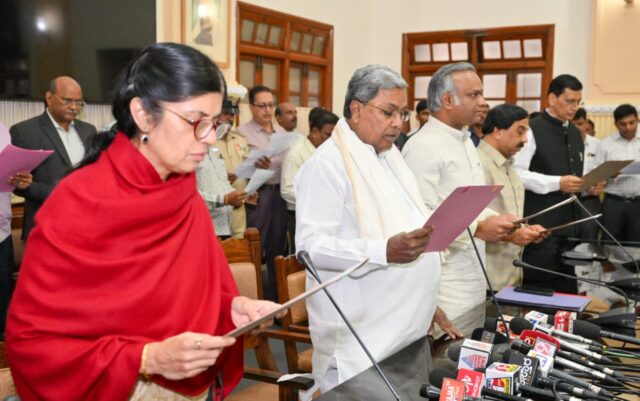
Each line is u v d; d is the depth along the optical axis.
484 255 2.62
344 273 1.18
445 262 2.49
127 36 5.40
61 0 4.92
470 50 8.70
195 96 1.13
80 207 1.12
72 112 3.90
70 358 1.08
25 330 1.09
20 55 4.70
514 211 3.05
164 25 5.76
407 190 2.02
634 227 5.50
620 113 5.86
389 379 1.48
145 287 1.14
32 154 3.01
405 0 8.97
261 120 5.48
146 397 1.20
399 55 9.07
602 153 6.01
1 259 3.71
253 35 7.31
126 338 1.12
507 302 2.20
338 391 1.40
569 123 4.11
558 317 1.81
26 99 4.77
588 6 7.89
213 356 1.06
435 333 1.89
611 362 1.57
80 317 1.10
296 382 1.81
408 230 1.90
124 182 1.16
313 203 1.88
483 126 3.07
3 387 1.49
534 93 8.45
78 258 1.09
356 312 1.86
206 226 1.29
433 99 2.53
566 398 1.32
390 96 1.89
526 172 3.74
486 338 1.73
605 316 1.99
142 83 1.13
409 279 1.90
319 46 8.33
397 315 1.88
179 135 1.14
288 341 2.50
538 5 8.18
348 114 1.96
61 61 4.95
